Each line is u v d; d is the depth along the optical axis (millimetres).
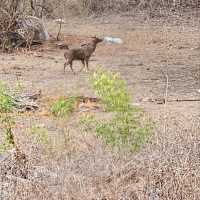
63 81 20344
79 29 38562
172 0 43375
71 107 11164
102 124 9906
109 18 42781
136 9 43656
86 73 22172
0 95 11031
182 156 9711
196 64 24781
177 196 8562
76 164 9703
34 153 10102
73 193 8633
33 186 8812
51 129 12047
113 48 30438
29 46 29328
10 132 10352
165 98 16625
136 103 16359
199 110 15234
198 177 8883
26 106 15094
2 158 9828
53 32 36438
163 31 37375
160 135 10820
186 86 19656
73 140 10789
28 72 22484
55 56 27359
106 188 8883
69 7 43219
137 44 31953
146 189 8781
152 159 9531
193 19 40938
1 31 29016
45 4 40625
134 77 21516
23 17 30578
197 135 10977
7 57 26781
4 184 8914
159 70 23250
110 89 9703
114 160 9734
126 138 9820
